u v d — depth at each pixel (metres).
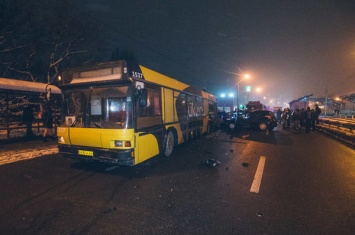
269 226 3.26
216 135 14.75
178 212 3.71
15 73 19.42
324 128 16.95
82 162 7.12
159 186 4.96
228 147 10.13
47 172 5.99
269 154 8.49
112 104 5.67
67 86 6.13
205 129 14.07
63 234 3.05
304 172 6.05
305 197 4.33
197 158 7.84
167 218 3.50
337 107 41.53
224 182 5.22
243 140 12.41
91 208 3.85
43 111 11.41
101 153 5.56
